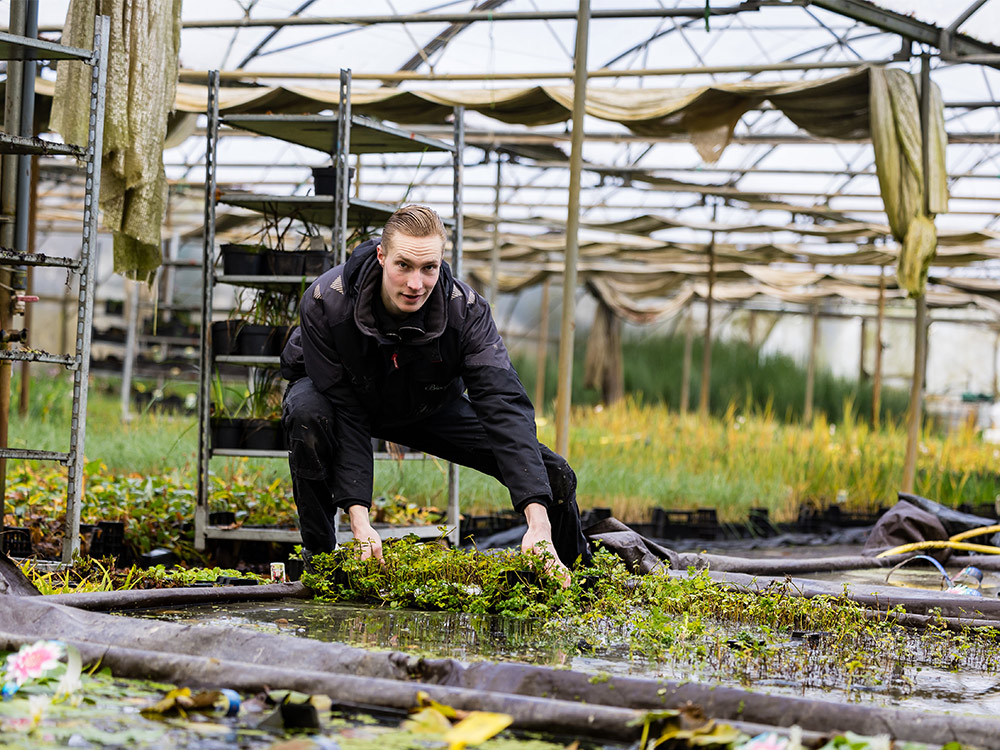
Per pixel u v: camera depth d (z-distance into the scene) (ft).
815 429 38.75
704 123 25.79
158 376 49.03
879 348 47.29
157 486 21.18
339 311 11.46
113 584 13.15
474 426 12.77
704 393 45.68
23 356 13.30
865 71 23.65
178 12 16.38
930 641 10.52
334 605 11.25
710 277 45.98
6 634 7.76
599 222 42.14
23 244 16.38
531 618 10.52
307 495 12.24
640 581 11.71
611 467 31.55
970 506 29.96
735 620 11.00
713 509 26.61
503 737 6.27
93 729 6.09
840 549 24.85
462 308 11.68
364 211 18.95
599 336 63.72
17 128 16.19
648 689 6.81
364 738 6.10
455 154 21.16
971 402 70.44
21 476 21.31
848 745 5.63
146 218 15.93
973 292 46.80
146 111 15.61
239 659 7.71
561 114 27.04
